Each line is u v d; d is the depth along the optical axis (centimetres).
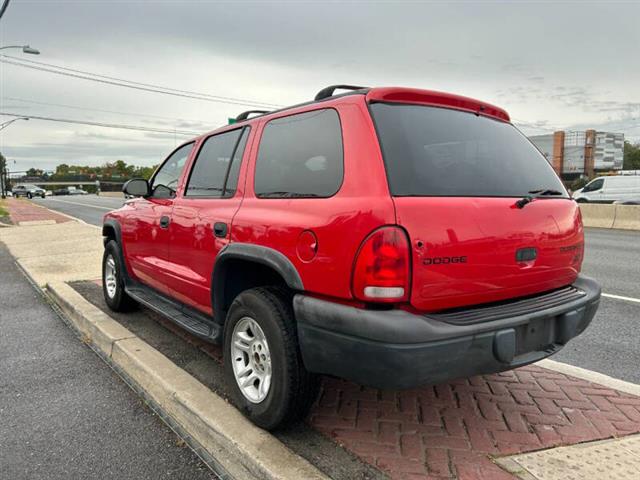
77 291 667
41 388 377
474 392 350
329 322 249
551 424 304
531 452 271
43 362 431
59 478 265
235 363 316
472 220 254
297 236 270
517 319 259
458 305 253
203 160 407
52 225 1780
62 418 330
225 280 339
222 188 364
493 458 266
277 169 312
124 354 414
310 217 266
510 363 260
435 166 264
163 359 393
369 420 310
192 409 314
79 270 838
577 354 443
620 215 1742
